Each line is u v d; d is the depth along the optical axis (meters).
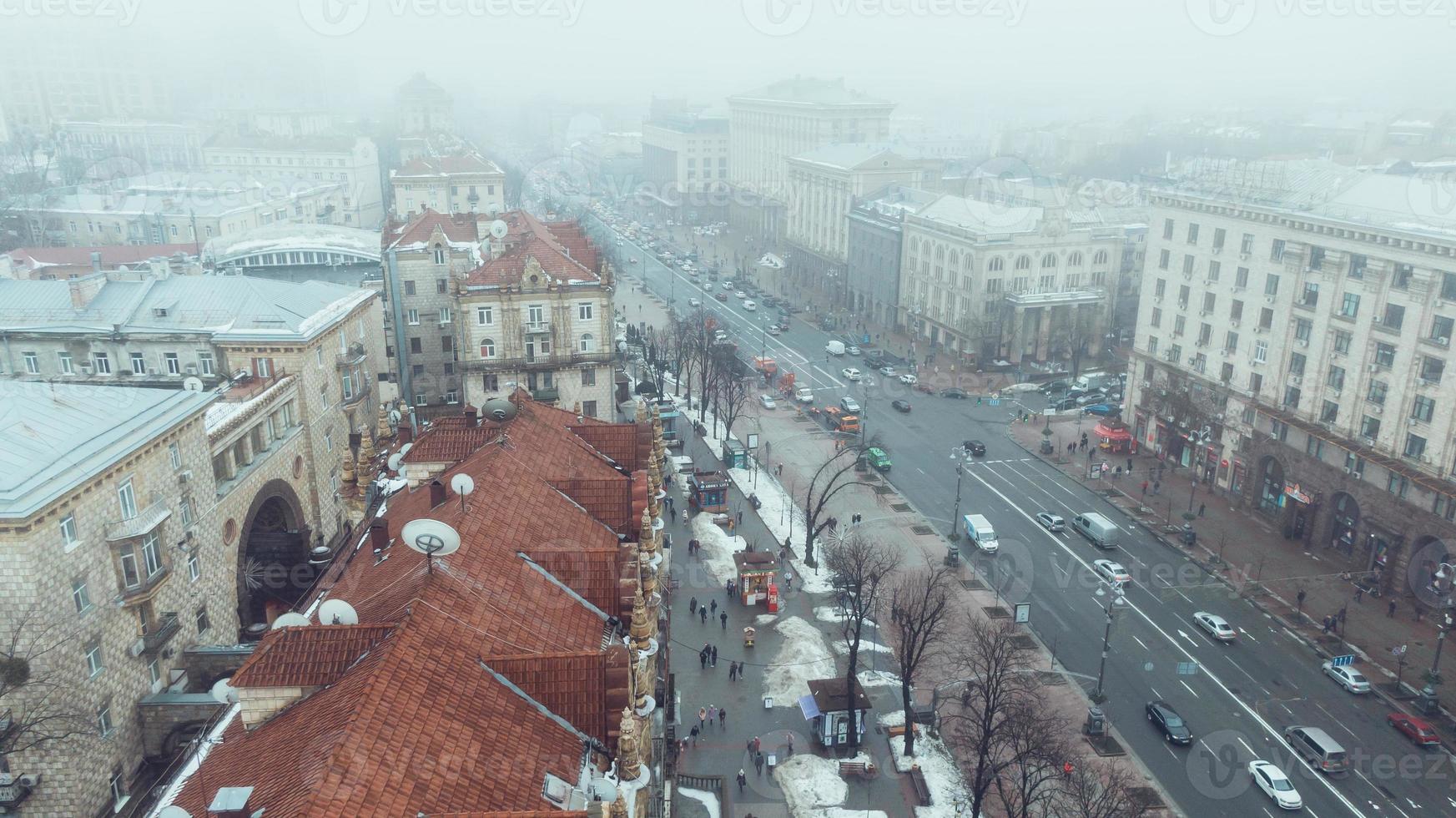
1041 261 151.88
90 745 46.72
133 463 50.84
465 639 29.83
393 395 112.38
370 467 53.84
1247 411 100.62
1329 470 90.31
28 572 42.84
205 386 77.12
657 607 49.12
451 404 113.56
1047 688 70.00
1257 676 71.94
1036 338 152.12
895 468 112.75
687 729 65.25
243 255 129.25
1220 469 105.69
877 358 155.00
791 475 111.31
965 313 153.12
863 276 186.88
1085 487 107.81
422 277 109.38
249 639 65.12
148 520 50.78
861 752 63.53
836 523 97.62
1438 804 58.56
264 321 79.69
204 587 59.19
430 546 30.81
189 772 30.30
